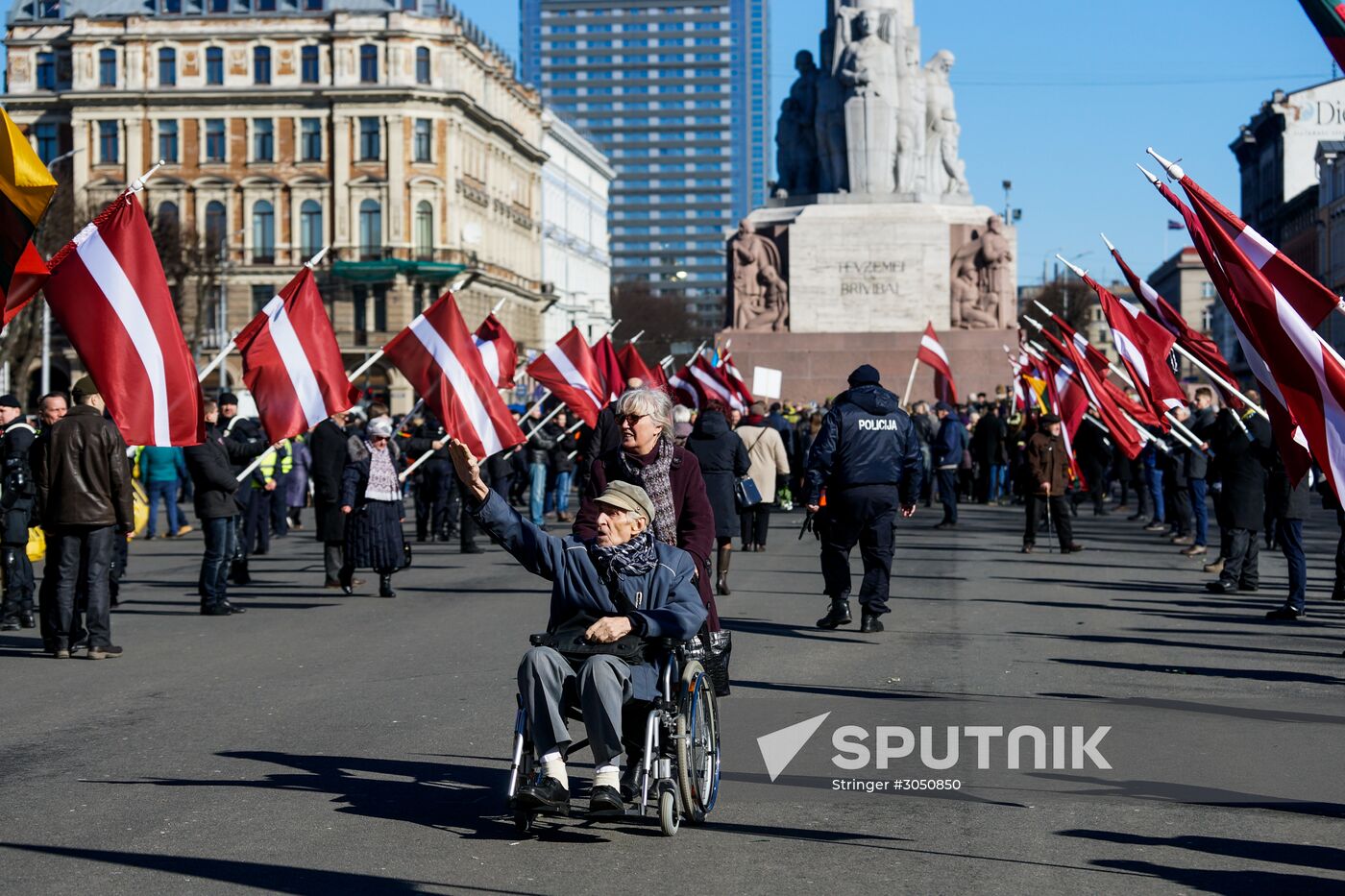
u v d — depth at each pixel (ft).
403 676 46.60
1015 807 30.94
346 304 316.60
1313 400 37.24
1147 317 78.13
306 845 28.07
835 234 153.79
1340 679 45.47
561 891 25.30
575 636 29.04
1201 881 25.91
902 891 25.31
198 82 320.50
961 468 142.41
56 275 48.39
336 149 317.01
